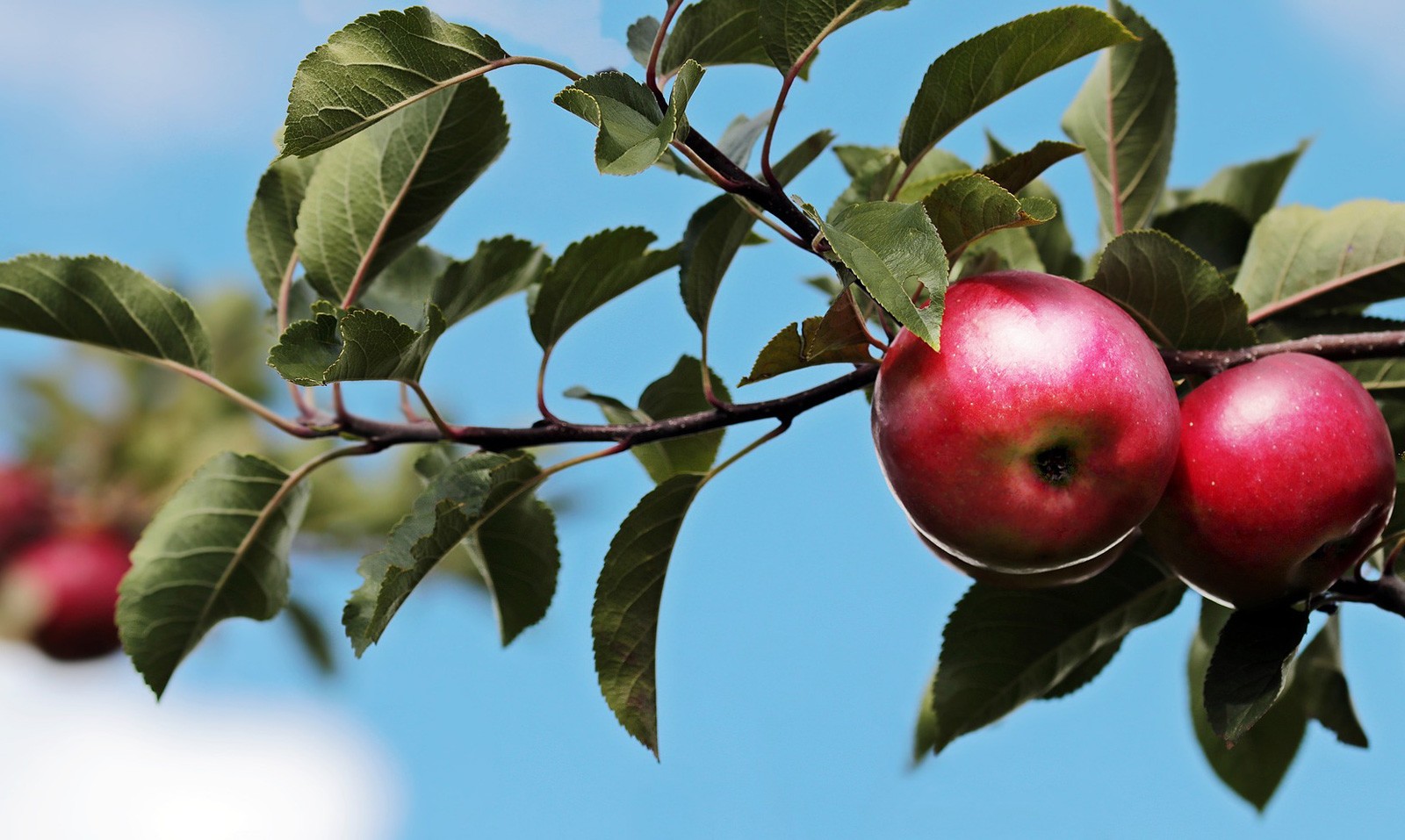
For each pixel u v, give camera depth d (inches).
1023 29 57.4
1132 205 63.1
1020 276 57.6
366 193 61.3
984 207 56.9
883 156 60.7
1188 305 58.7
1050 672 61.1
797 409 59.2
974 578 60.3
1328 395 57.6
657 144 55.5
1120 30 57.2
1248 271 61.5
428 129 60.9
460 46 56.8
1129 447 56.8
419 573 58.9
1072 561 57.7
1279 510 57.4
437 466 62.5
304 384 57.0
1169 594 60.8
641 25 58.6
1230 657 58.0
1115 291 58.9
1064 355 56.7
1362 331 60.9
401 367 58.2
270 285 62.6
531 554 61.9
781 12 57.1
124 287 61.0
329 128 56.9
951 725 61.2
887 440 57.5
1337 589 59.3
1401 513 60.2
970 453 56.8
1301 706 62.3
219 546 62.1
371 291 63.1
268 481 62.0
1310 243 61.1
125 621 61.9
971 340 56.9
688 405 62.6
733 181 57.1
